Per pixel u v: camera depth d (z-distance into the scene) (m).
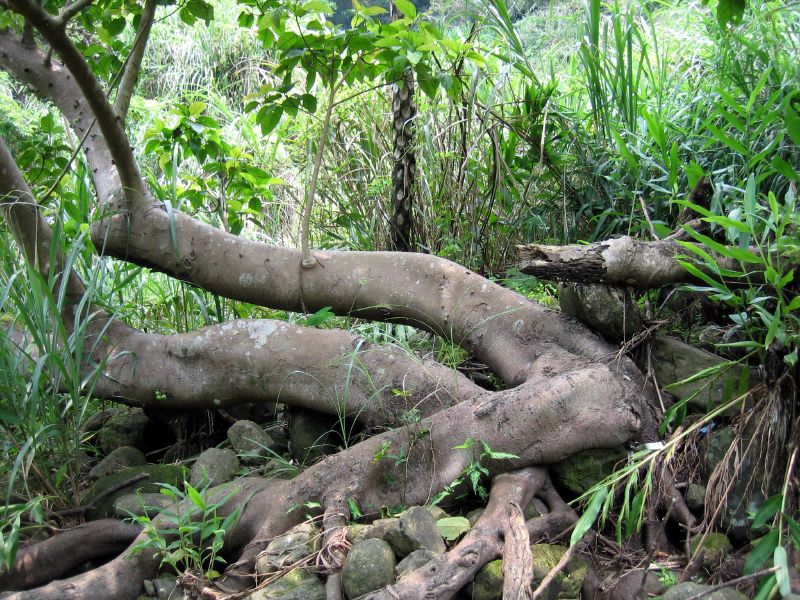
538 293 3.86
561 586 2.20
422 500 2.61
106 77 4.04
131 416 3.76
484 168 4.23
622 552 2.40
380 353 3.09
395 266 3.32
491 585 2.16
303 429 3.20
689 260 2.73
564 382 2.58
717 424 2.61
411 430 2.68
